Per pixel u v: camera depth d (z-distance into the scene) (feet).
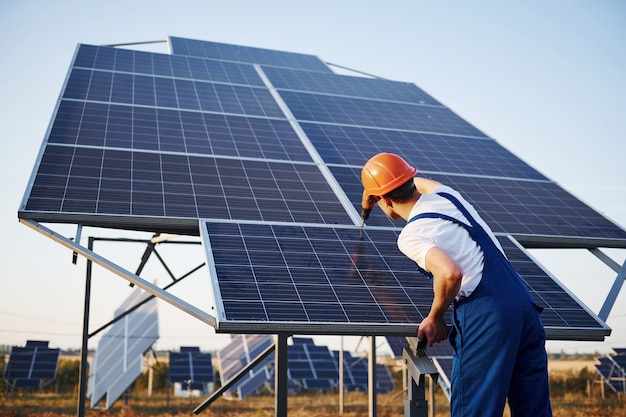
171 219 30.19
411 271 28.76
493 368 14.03
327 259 28.76
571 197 42.06
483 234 14.97
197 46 68.33
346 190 36.83
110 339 123.95
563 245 36.42
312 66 69.00
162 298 25.41
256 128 44.45
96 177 32.63
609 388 156.56
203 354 126.52
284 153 40.88
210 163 37.17
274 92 54.54
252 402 129.70
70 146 35.70
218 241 28.73
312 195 35.32
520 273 31.07
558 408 114.01
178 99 47.91
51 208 29.17
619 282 32.37
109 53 56.03
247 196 33.65
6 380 123.95
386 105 56.65
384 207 16.97
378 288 27.02
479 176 43.16
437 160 44.83
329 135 45.83
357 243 30.60
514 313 14.08
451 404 14.62
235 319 23.68
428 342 14.89
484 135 52.26
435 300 14.11
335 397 145.59
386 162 16.34
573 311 28.25
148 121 41.83
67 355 205.98
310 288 26.30
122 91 46.96
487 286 14.35
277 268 27.37
